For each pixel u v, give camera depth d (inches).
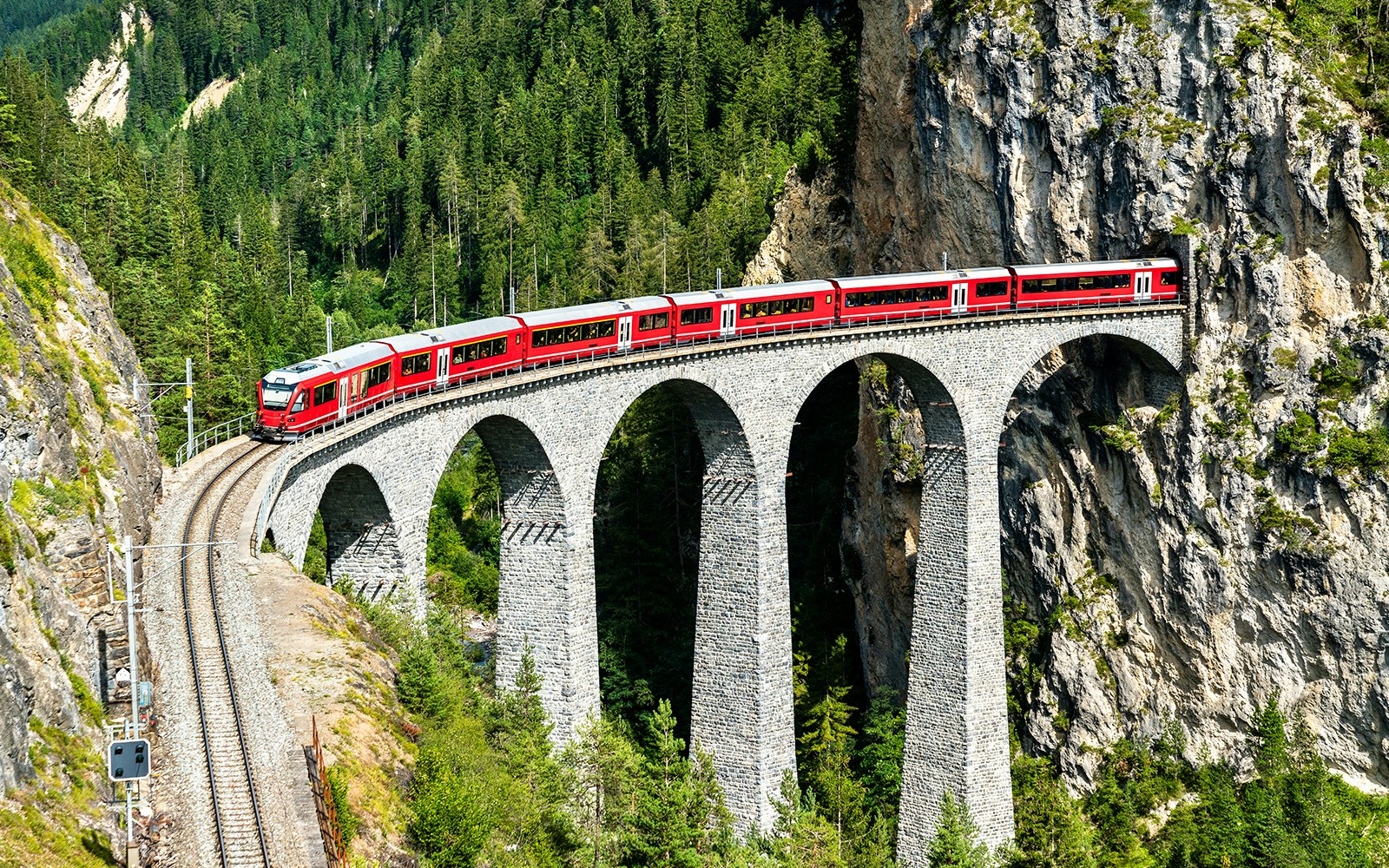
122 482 2161.7
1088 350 3452.3
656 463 4298.7
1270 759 3225.9
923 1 3710.6
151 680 1774.1
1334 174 3085.6
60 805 1427.2
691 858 2396.7
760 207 5634.8
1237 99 3191.4
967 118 3570.4
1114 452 3422.7
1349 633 3134.8
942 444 3139.8
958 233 3695.9
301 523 2321.6
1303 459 3157.0
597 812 2437.3
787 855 2664.9
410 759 1876.2
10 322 2050.9
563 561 2733.8
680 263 5600.4
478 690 2679.6
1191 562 3324.3
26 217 2655.0
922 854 3211.1
